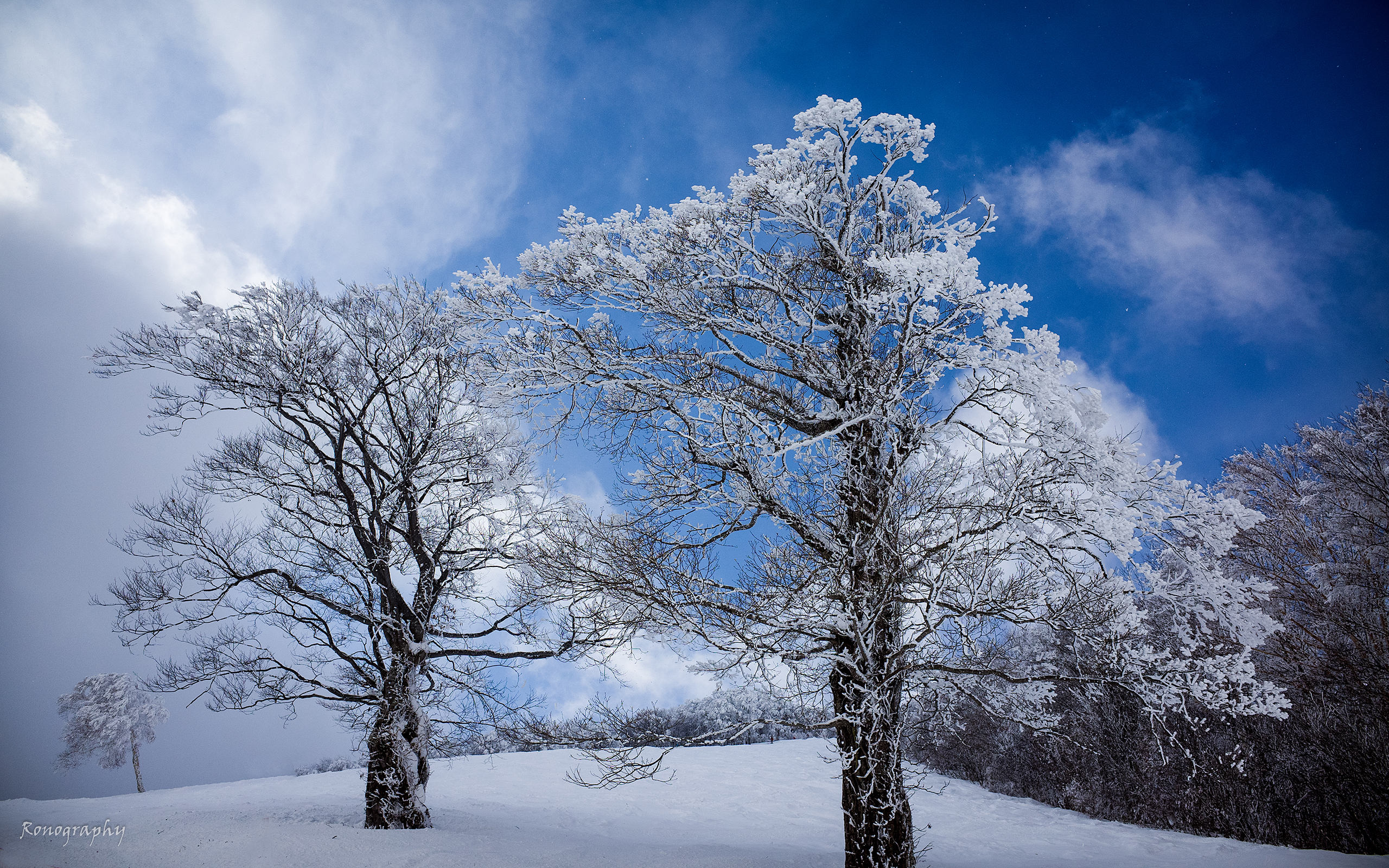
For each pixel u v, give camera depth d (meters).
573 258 9.37
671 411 9.28
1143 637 9.40
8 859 9.25
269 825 10.96
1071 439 7.93
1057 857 11.48
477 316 9.72
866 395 8.54
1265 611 12.73
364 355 13.59
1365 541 12.96
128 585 12.29
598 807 14.98
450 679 12.66
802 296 9.34
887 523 7.54
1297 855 10.79
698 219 9.07
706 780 18.06
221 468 13.14
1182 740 13.66
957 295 7.86
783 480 8.60
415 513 13.03
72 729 23.17
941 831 13.97
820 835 13.23
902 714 7.83
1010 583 7.84
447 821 12.50
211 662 12.12
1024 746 18.12
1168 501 8.29
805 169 8.97
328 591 12.83
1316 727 11.94
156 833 10.55
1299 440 15.58
